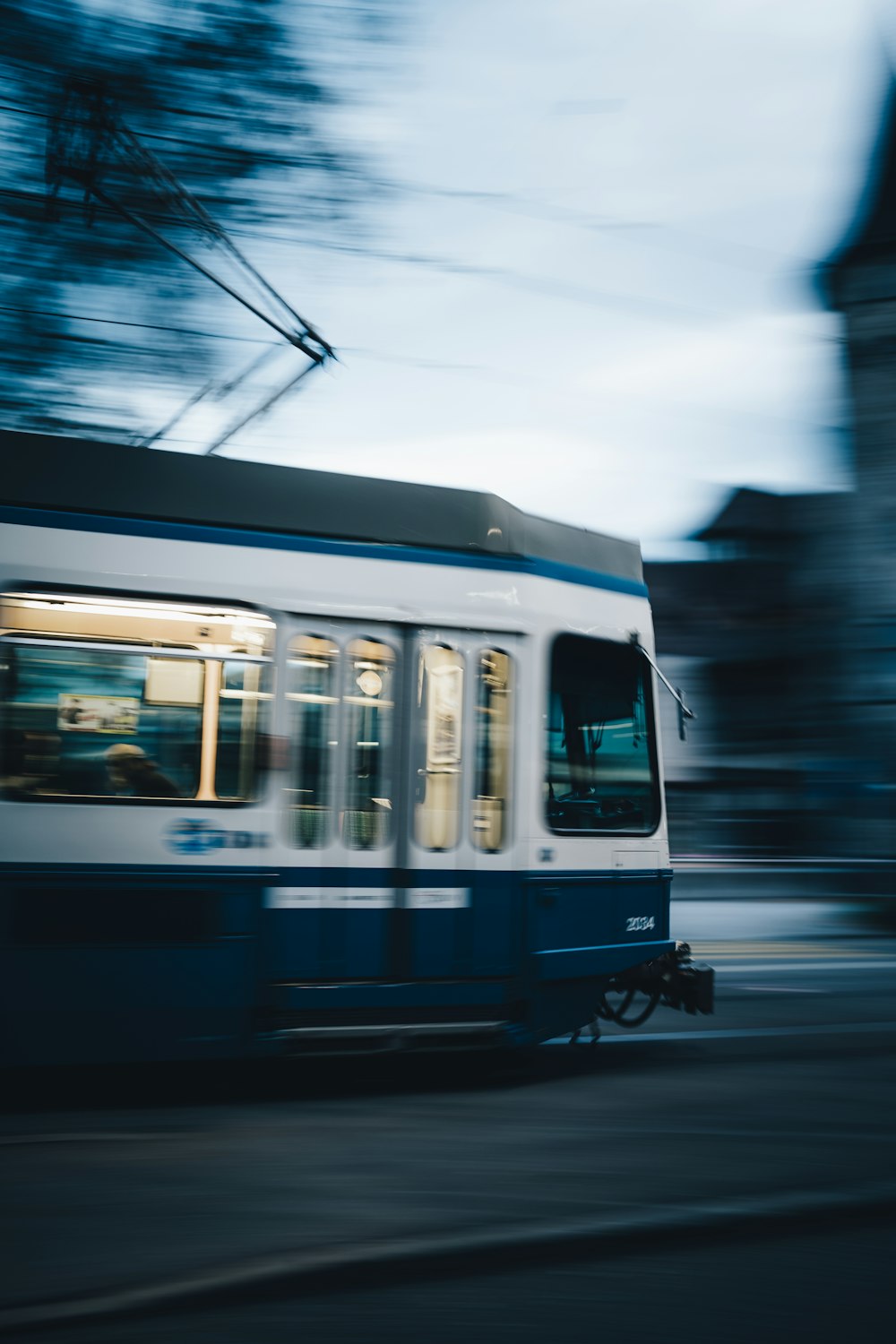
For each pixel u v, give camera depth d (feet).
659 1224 14.25
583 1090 21.86
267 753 20.17
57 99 30.32
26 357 32.94
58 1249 13.17
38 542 19.04
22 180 30.66
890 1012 31.30
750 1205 14.99
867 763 97.30
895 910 55.57
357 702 20.92
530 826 22.17
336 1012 20.53
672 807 99.25
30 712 18.88
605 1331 11.52
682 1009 24.97
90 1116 19.19
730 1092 21.68
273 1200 15.02
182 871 19.56
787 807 98.53
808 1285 12.74
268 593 20.35
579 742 23.24
